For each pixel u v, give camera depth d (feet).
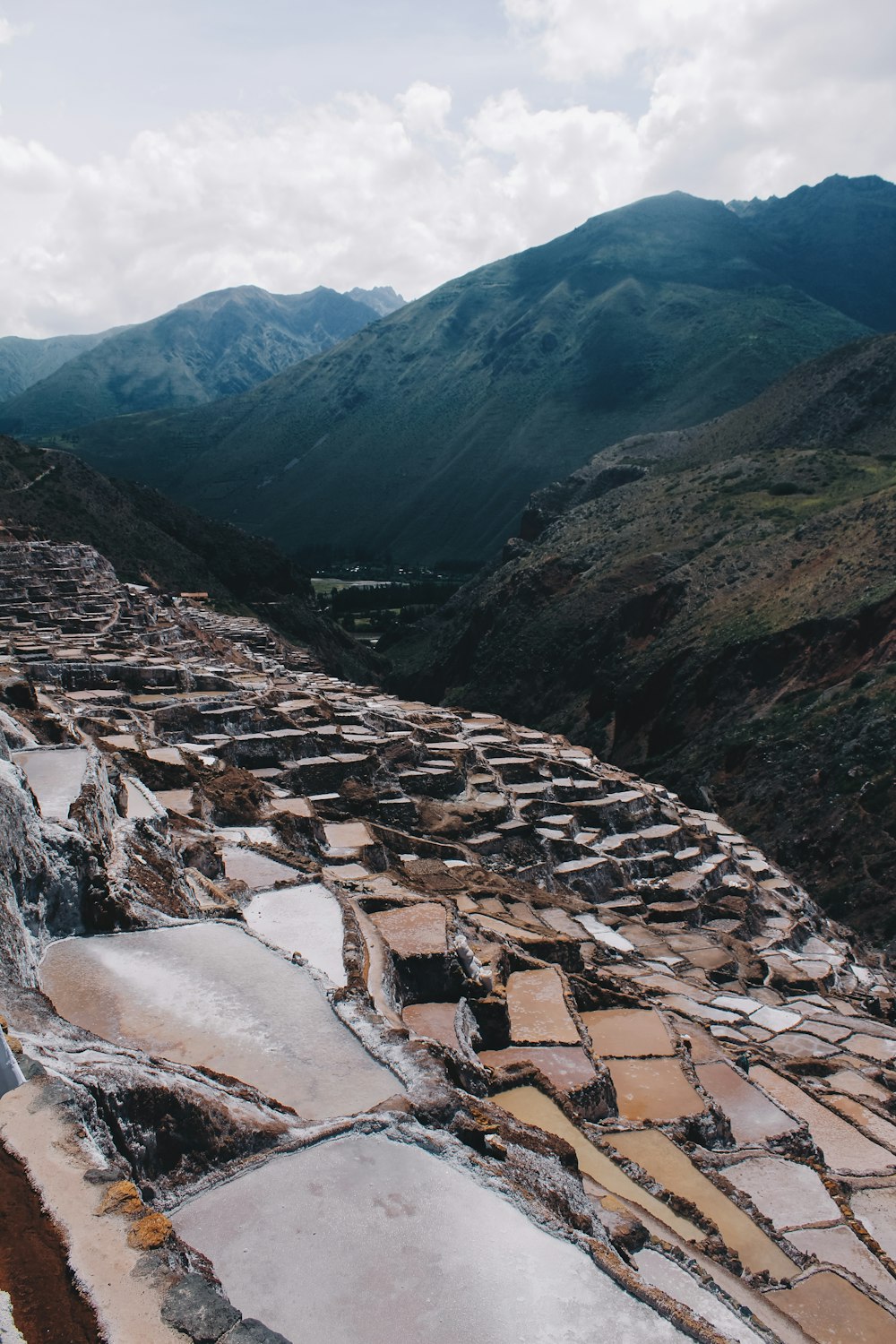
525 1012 61.93
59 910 42.78
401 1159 30.66
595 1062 56.80
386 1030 38.14
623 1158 45.60
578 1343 24.68
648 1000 78.38
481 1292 25.99
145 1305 21.16
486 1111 35.96
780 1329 34.88
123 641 183.11
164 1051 35.50
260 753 124.26
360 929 54.85
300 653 321.11
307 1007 39.58
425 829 124.36
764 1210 53.98
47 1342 20.21
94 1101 27.40
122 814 61.57
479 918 85.97
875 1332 42.88
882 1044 93.91
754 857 170.71
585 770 163.63
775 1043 90.02
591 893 127.65
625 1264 28.17
